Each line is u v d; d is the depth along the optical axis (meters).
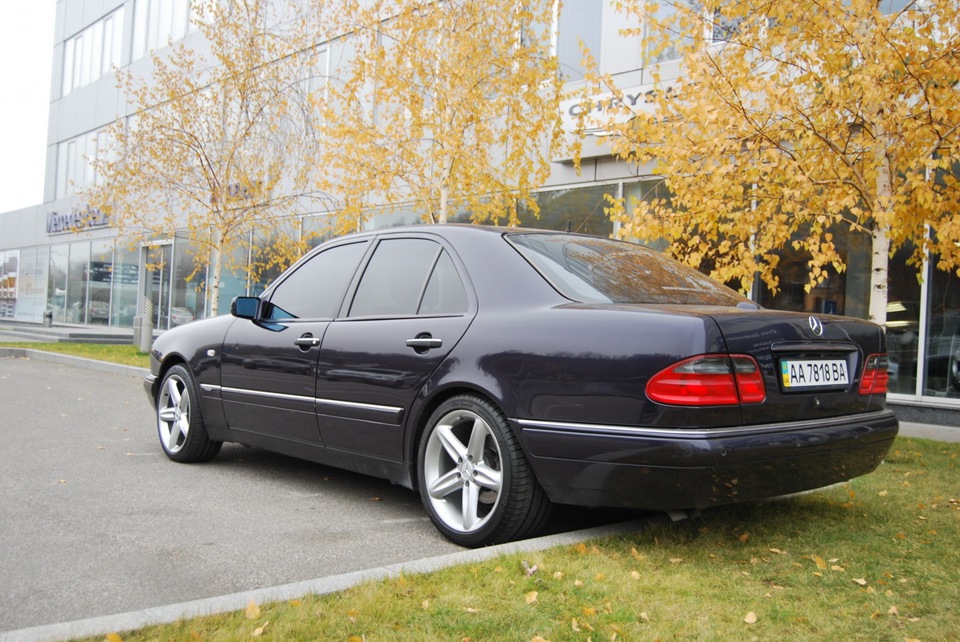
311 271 5.17
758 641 2.61
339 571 3.46
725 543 3.74
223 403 5.43
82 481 5.14
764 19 6.71
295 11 16.81
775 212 7.12
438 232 4.43
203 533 3.99
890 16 6.23
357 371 4.36
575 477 3.37
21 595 3.06
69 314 30.20
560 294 3.73
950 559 3.52
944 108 5.89
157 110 15.91
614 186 11.80
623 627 2.69
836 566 3.39
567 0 12.59
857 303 9.89
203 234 16.16
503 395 3.60
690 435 3.11
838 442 3.50
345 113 11.64
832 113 6.37
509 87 10.78
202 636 2.51
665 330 3.23
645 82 11.34
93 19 28.33
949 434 8.38
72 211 29.58
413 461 4.09
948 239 6.36
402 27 10.95
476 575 3.14
